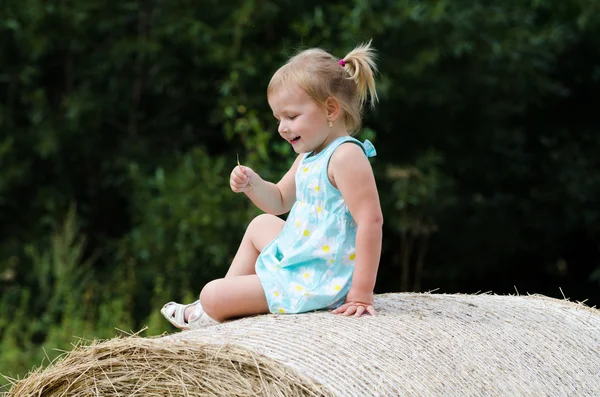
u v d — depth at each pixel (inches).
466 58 455.2
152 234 433.1
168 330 398.0
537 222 512.4
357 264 183.9
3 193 462.3
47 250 453.1
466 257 506.9
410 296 209.9
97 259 480.4
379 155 474.0
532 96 495.8
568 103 539.2
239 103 436.8
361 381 155.4
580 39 514.3
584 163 507.5
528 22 477.7
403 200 435.2
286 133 190.4
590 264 534.9
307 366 157.1
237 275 202.5
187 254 426.9
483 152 502.6
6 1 443.2
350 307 183.8
